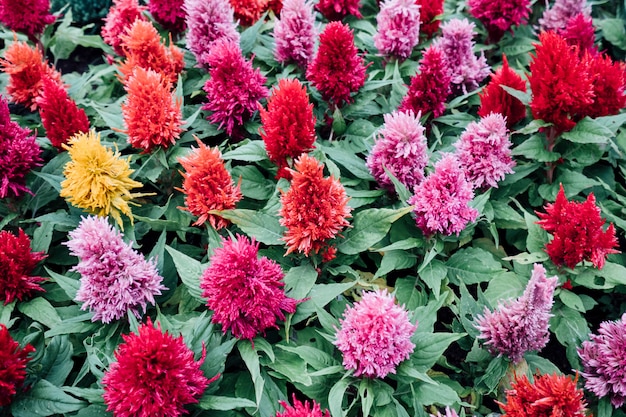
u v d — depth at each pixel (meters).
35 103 0.70
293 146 0.57
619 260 0.61
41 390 0.48
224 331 0.49
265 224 0.56
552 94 0.58
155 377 0.43
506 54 0.78
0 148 0.57
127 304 0.51
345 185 0.63
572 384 0.45
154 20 0.76
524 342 0.50
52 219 0.58
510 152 0.60
